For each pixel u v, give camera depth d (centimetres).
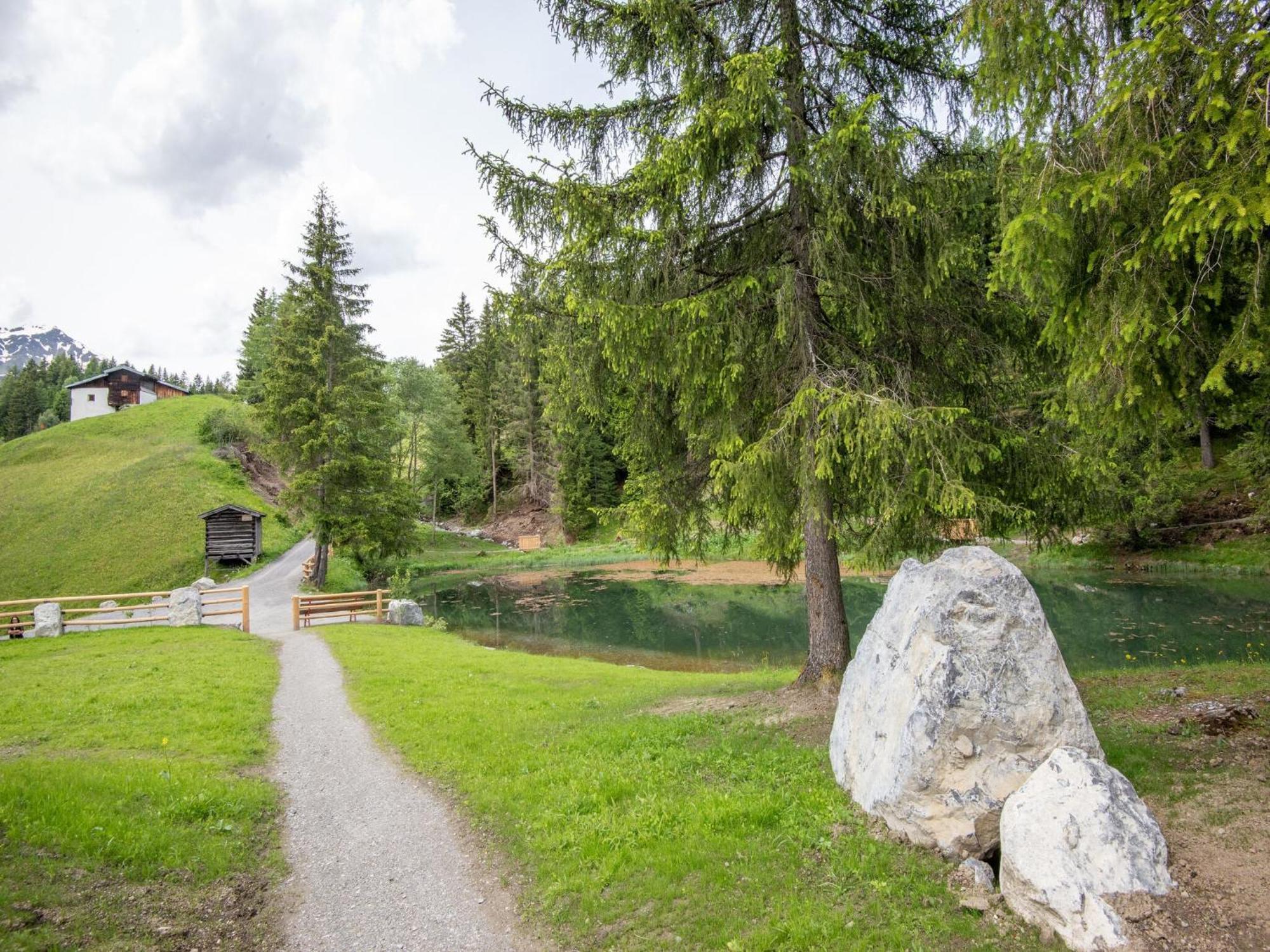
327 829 690
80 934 453
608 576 4097
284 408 3045
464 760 840
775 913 452
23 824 550
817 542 931
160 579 3253
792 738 773
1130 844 412
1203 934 370
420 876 589
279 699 1207
